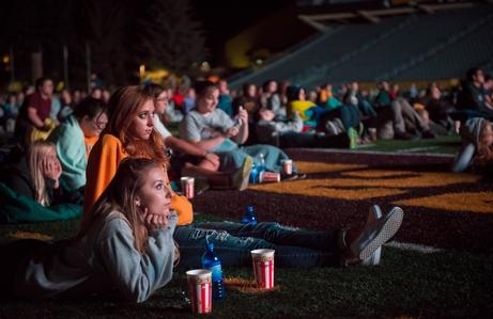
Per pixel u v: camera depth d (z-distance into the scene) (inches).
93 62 2228.1
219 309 151.9
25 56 2247.8
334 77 1651.1
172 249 156.6
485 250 198.5
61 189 279.7
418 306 150.0
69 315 150.5
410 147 535.2
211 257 159.9
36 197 266.5
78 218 267.6
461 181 337.4
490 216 246.5
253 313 148.5
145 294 151.3
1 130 1023.0
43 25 2244.1
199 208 283.0
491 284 165.0
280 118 616.7
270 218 258.5
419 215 252.4
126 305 156.3
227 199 302.0
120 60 2265.0
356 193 308.8
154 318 147.2
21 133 523.2
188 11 2290.8
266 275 165.5
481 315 143.3
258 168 357.1
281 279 173.0
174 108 1114.1
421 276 173.2
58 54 2247.8
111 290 160.9
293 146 545.3
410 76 1523.1
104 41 2236.7
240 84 1784.0
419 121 611.8
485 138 366.3
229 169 334.6
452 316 143.2
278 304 154.1
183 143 325.4
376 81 1547.7
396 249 202.4
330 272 178.1
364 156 475.5
